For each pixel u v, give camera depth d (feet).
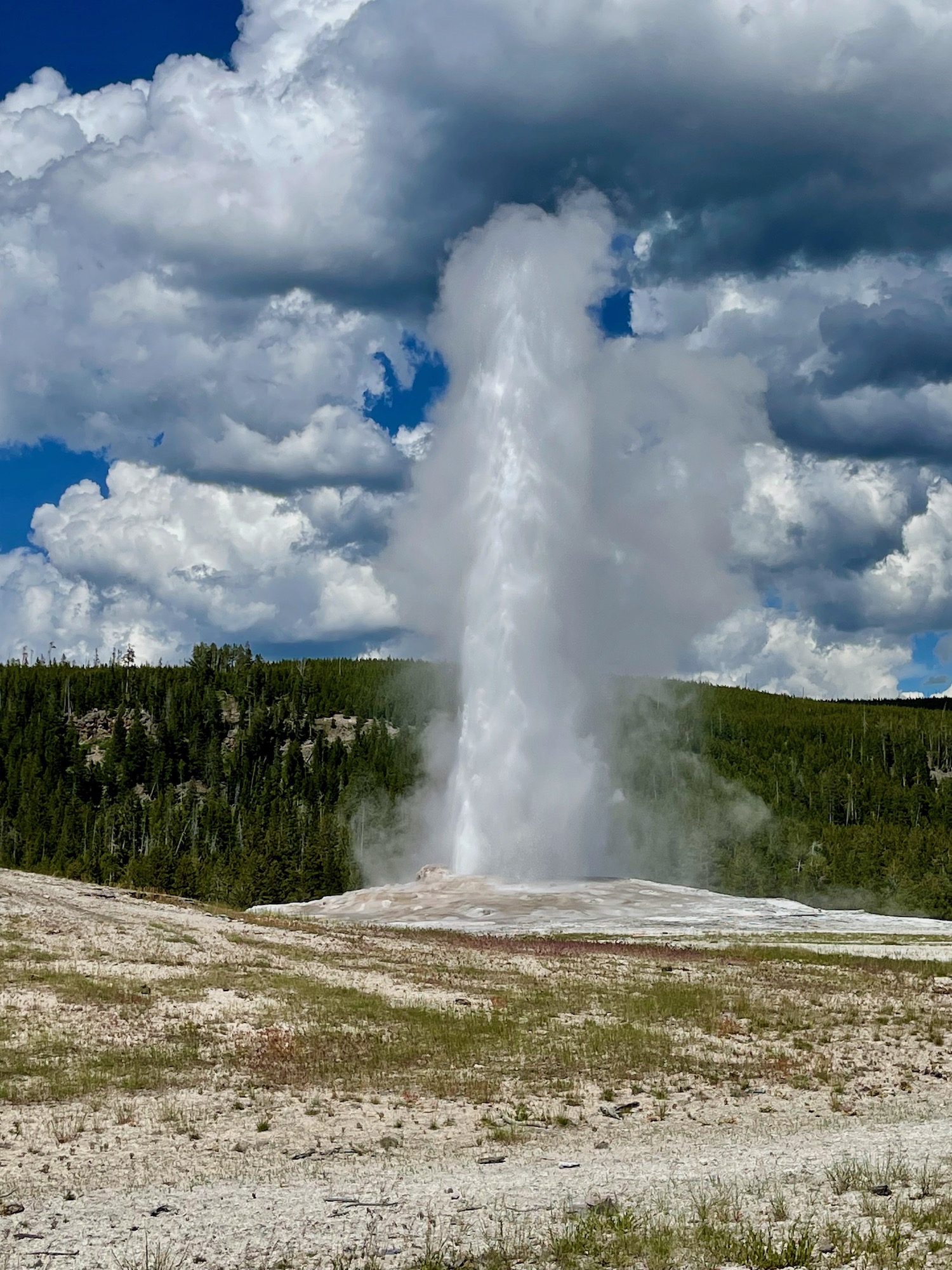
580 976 118.01
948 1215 43.34
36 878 172.55
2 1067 72.49
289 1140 59.98
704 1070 78.95
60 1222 44.96
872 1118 67.92
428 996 101.86
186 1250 41.06
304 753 628.69
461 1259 39.52
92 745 639.35
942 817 522.88
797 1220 42.86
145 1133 60.34
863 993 114.21
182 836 457.27
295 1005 94.38
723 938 175.52
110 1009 89.25
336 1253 40.47
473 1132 62.80
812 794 536.42
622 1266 38.81
